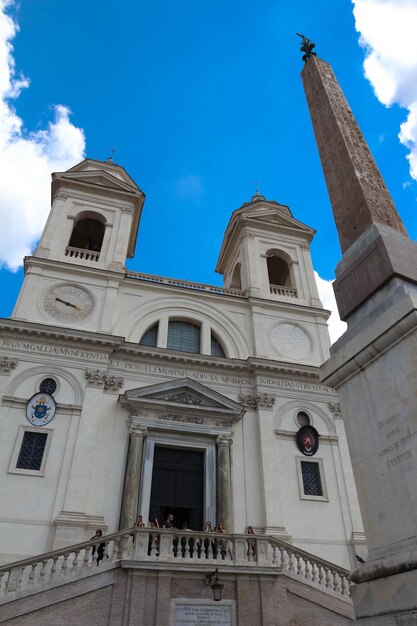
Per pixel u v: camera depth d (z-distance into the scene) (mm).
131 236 27266
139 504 16047
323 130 9820
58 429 16766
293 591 12008
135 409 17828
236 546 12320
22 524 14648
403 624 3941
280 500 17438
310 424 19922
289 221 28000
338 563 16719
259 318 22953
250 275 24781
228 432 18438
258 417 19375
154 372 19484
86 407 17422
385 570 4367
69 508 15148
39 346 18406
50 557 11258
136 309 21578
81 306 20375
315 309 24047
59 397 17547
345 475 18938
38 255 21422
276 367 20656
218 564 11742
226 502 16844
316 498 18047
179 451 18141
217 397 19047
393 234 6562
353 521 17812
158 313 21938
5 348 17922
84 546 11562
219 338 22266
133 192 25312
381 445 5023
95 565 11484
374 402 5266
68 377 18031
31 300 19750
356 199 7848
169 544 11938
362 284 6414
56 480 15703
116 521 15648
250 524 16891
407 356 4938
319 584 12289
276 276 28891
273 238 27234
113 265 22234
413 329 4922
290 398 20391
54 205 23750
